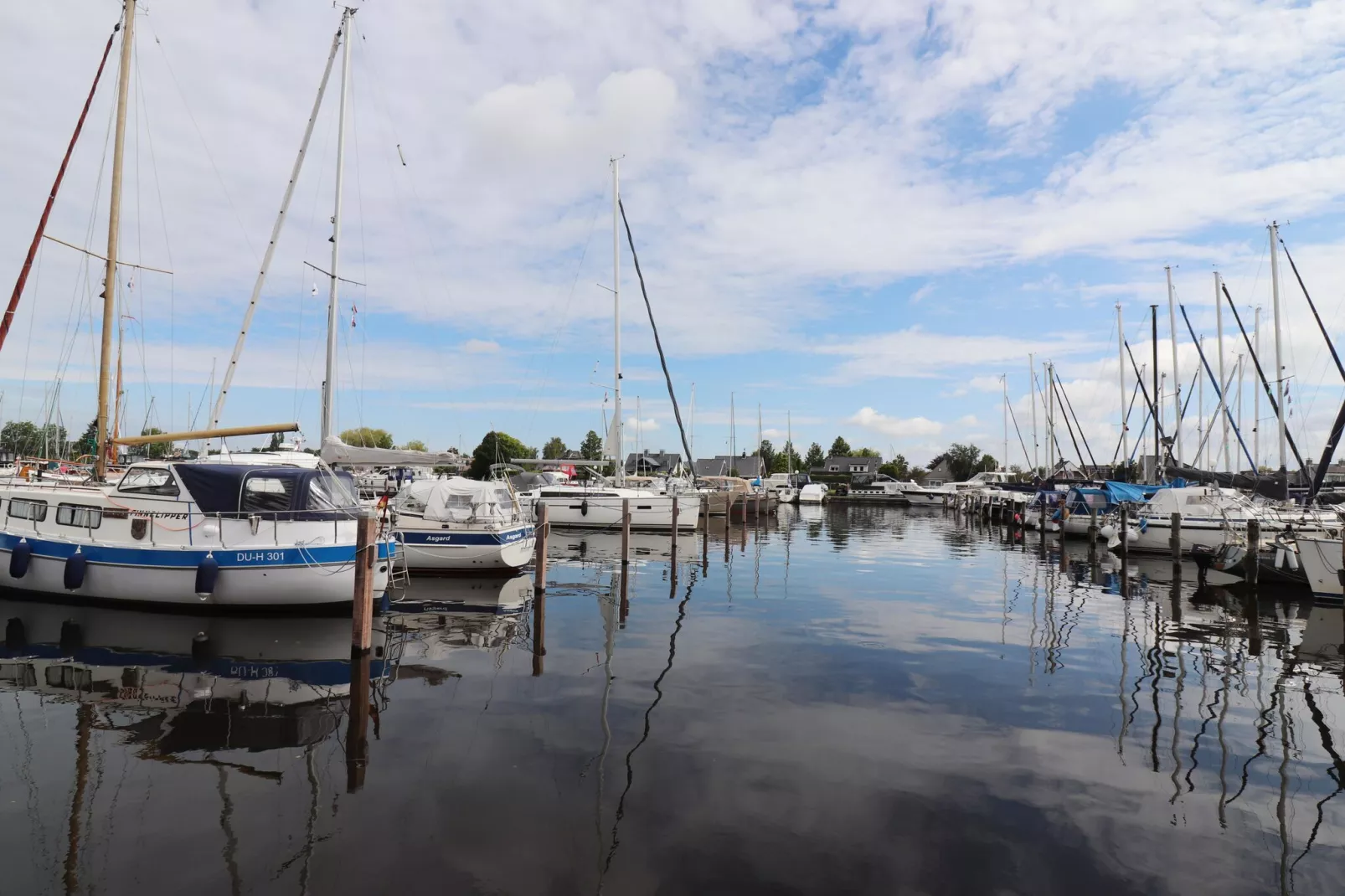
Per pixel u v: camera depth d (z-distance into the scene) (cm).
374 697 857
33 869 480
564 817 567
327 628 1196
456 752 694
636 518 3173
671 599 1573
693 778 644
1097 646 1181
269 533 1256
